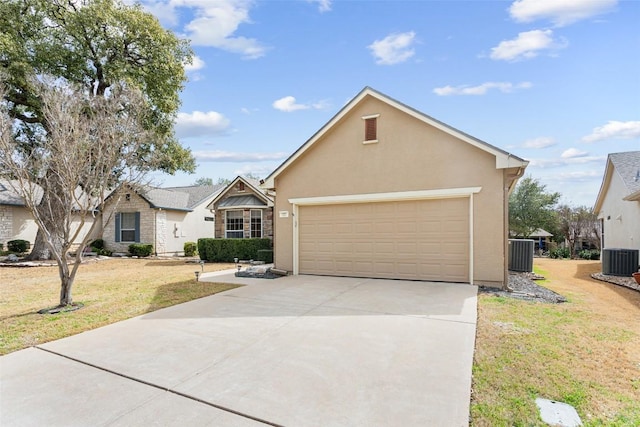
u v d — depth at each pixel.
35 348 4.64
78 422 2.91
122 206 21.94
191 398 3.28
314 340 4.77
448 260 9.04
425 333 5.01
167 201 22.84
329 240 10.59
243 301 7.18
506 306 6.63
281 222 11.29
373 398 3.23
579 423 2.89
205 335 5.07
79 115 8.30
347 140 10.23
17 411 3.09
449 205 9.06
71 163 6.96
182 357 4.26
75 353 4.44
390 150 9.66
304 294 7.75
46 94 8.53
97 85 16.06
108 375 3.79
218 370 3.88
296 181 11.02
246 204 19.17
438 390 3.37
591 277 11.51
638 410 3.08
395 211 9.70
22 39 13.61
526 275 11.21
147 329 5.40
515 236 29.59
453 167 8.90
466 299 7.07
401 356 4.20
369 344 4.60
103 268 14.55
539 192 28.81
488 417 2.95
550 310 6.40
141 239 21.55
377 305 6.65
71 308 6.73
